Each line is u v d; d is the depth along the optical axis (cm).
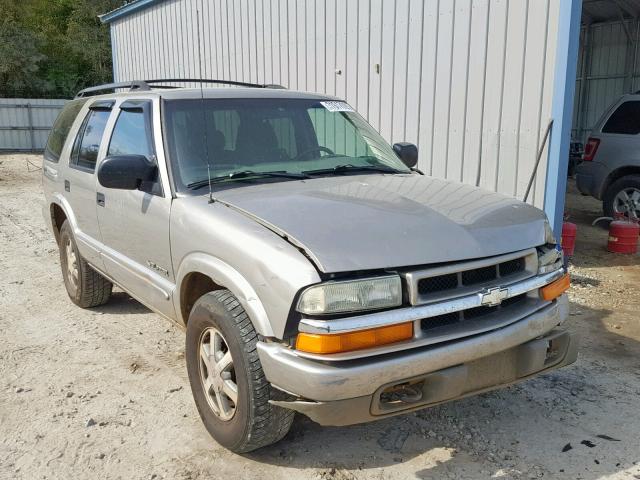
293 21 1002
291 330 284
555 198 646
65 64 3644
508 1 667
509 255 319
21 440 366
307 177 400
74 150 554
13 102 2466
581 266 736
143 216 405
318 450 349
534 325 321
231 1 1166
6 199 1305
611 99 1675
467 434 365
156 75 1538
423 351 287
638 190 889
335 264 280
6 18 3331
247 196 354
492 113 702
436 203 347
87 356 483
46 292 645
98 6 3659
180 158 392
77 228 541
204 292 382
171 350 494
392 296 285
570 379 438
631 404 402
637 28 1573
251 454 346
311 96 478
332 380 272
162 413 394
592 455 344
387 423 378
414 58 793
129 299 618
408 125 816
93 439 365
